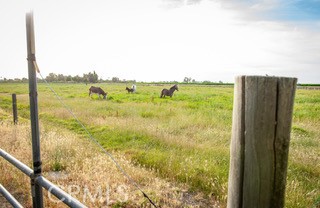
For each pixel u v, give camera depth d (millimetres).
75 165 5047
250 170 778
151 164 5848
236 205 824
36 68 2098
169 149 7098
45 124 10516
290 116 733
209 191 4543
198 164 5613
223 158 6219
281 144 734
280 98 719
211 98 24469
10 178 4484
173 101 21422
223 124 10594
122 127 9555
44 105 17125
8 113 13664
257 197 776
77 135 8742
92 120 11367
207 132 8961
